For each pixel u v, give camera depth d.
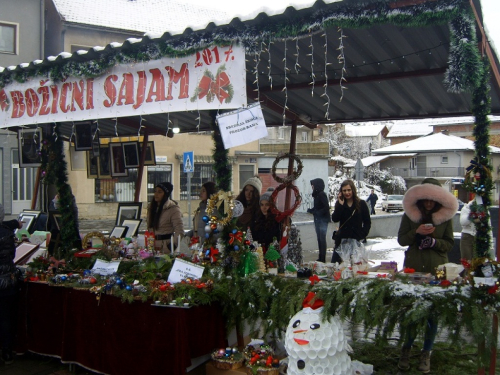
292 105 6.42
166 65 4.14
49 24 21.16
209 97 3.92
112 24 21.64
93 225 18.59
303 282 3.66
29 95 5.06
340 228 5.87
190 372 3.99
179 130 8.86
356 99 5.94
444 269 3.71
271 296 3.77
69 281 4.44
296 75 5.20
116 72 4.45
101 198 21.11
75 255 4.99
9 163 18.98
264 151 27.25
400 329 3.32
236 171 23.34
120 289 3.96
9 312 4.58
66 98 4.79
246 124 3.72
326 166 24.53
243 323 4.10
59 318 4.45
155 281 3.96
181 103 4.06
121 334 3.97
